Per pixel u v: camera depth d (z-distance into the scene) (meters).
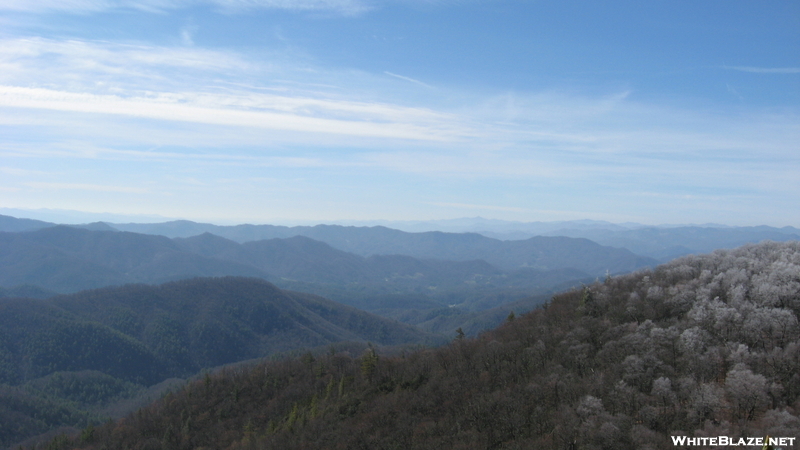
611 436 76.25
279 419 142.88
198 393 173.25
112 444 156.62
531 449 83.88
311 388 157.25
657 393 85.12
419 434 102.81
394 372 144.38
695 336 98.31
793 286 107.06
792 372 83.69
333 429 117.94
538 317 148.38
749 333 97.38
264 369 185.75
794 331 94.69
